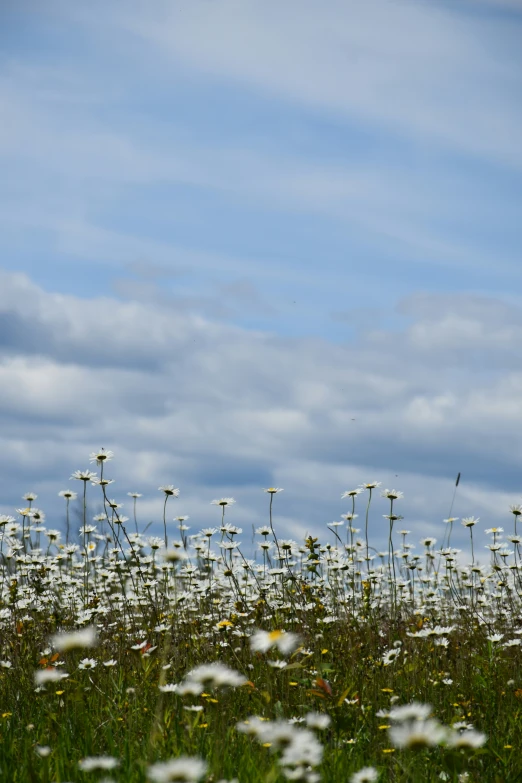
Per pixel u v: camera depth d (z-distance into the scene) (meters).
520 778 4.68
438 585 10.41
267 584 8.32
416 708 3.90
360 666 6.49
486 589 10.20
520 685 6.49
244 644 7.09
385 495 8.26
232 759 4.59
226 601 9.06
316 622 7.03
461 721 5.44
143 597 8.52
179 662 6.62
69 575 10.37
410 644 7.52
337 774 4.29
